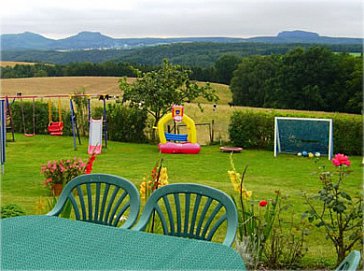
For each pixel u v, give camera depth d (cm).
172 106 1438
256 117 1482
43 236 267
